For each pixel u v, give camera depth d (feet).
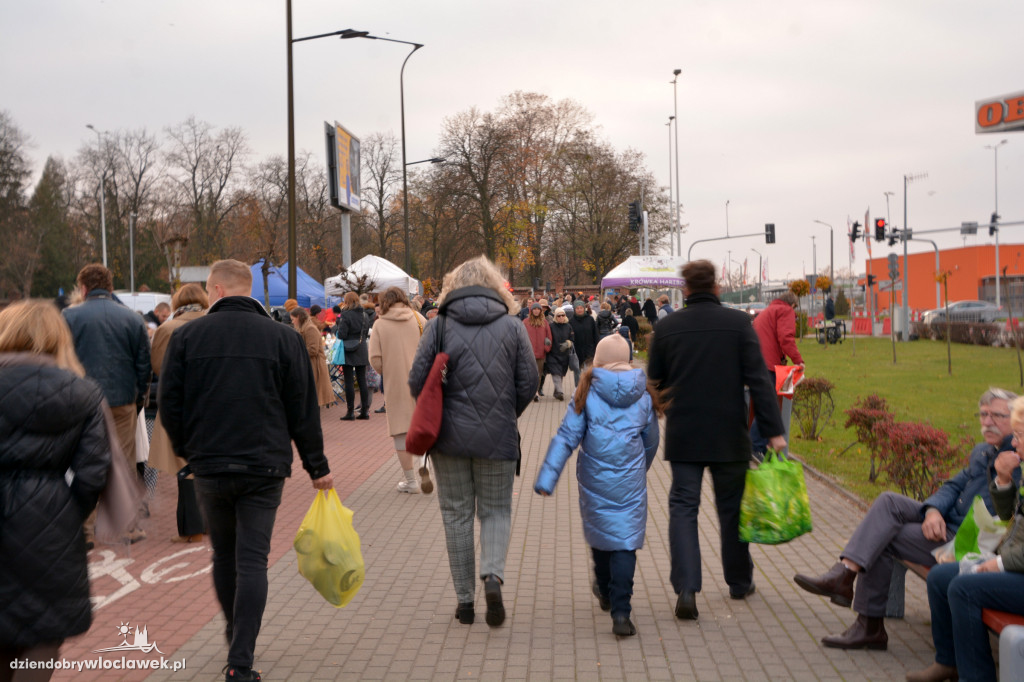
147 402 24.11
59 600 10.33
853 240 134.00
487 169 167.73
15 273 179.63
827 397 44.91
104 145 191.42
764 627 16.02
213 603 17.92
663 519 25.30
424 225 173.88
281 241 180.14
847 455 35.58
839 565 16.01
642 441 16.26
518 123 180.75
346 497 28.76
